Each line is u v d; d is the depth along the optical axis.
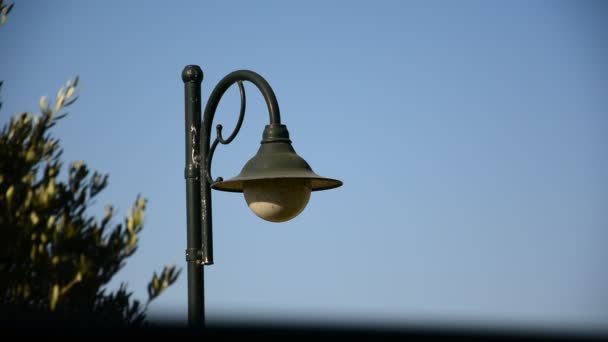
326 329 3.75
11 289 9.13
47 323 4.93
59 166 10.00
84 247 9.35
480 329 3.60
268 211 8.74
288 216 8.84
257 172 8.64
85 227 9.57
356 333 3.72
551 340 3.54
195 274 9.05
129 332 4.54
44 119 10.06
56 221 9.79
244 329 3.96
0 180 9.45
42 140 9.98
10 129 9.91
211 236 9.16
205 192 9.18
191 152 9.30
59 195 9.82
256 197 8.76
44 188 9.51
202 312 9.00
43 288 9.10
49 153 10.05
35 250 9.01
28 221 9.20
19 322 4.93
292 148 8.95
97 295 9.38
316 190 9.63
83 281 9.05
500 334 3.56
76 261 9.16
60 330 4.85
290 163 8.72
